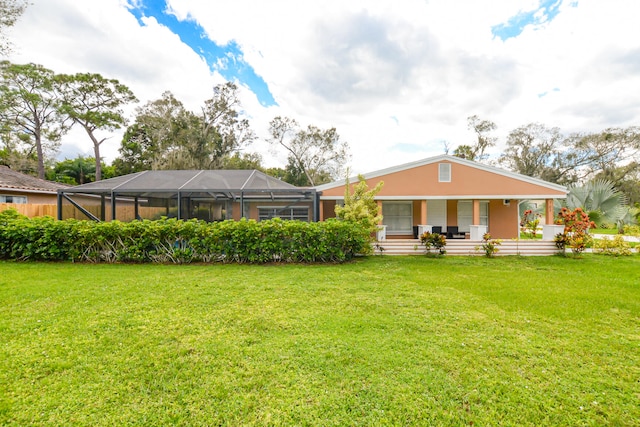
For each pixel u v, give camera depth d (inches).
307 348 142.1
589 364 131.2
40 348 139.3
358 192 457.1
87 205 637.3
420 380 117.6
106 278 275.6
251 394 108.4
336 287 253.8
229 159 1421.0
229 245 367.6
